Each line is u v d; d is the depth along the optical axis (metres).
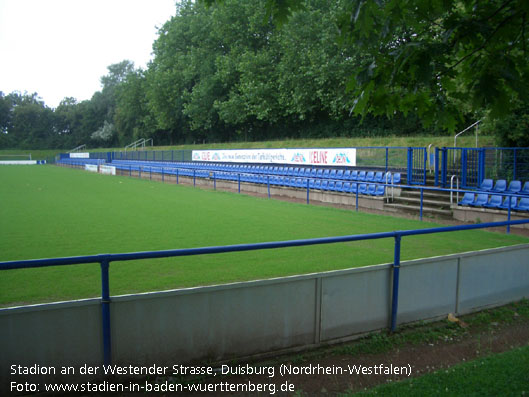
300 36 33.78
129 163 47.62
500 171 16.00
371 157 21.16
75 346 3.37
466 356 4.32
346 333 4.52
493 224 5.29
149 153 47.34
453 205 13.87
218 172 24.72
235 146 40.25
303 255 8.41
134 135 73.31
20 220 13.02
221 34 45.31
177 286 6.39
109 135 86.06
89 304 3.41
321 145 30.19
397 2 3.64
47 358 3.29
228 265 7.61
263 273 7.07
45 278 6.84
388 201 16.02
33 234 10.75
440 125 4.26
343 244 9.55
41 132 102.94
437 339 4.72
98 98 94.56
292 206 16.89
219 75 44.78
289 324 4.19
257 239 10.14
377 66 3.95
